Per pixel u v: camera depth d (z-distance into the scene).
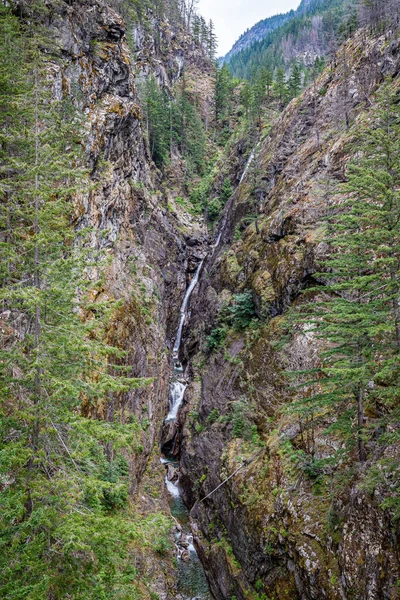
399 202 10.96
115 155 30.42
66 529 7.70
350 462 14.98
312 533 14.73
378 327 10.42
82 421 8.80
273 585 15.94
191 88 83.38
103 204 26.05
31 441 9.15
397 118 12.20
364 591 11.58
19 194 9.84
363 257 12.12
